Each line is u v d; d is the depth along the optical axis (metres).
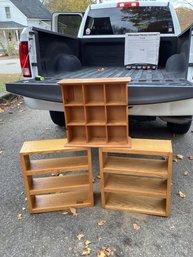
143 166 2.15
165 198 2.09
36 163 2.26
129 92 2.16
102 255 1.76
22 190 2.55
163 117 2.96
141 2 4.03
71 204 2.26
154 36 3.77
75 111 2.14
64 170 2.18
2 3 28.42
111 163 2.22
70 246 1.85
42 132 4.04
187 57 2.45
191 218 2.08
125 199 2.30
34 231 2.01
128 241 1.87
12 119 4.82
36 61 2.76
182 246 1.82
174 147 3.31
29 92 2.46
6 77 8.95
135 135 3.67
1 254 1.81
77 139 2.20
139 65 3.89
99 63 4.31
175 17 3.98
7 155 3.30
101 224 2.05
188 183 2.56
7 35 28.36
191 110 2.31
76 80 2.04
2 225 2.08
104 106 2.05
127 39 3.85
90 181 2.21
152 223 2.04
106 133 2.10
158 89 2.11
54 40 3.23
